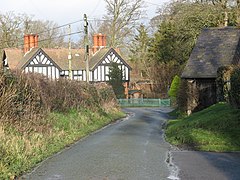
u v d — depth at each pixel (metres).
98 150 12.38
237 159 10.32
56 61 50.91
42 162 10.31
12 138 10.62
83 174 8.81
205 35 27.80
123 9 53.97
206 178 8.23
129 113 36.94
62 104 19.47
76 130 17.09
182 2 37.25
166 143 14.16
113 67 51.41
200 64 25.47
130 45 61.75
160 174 8.70
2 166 8.59
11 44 53.72
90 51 55.19
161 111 40.62
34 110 14.62
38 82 16.30
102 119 24.12
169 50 49.16
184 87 26.86
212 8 34.31
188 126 16.05
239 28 27.75
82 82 25.23
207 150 11.97
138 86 57.78
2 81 12.28
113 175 8.67
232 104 16.50
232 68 19.11
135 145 13.59
